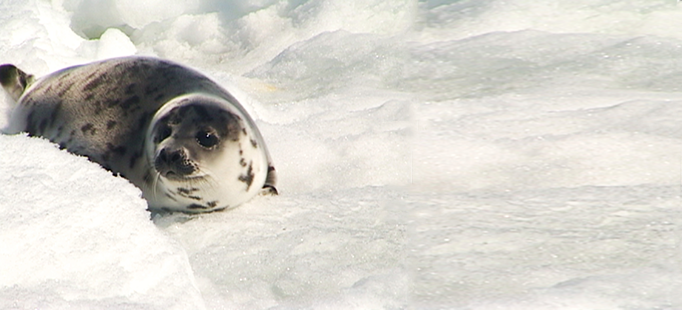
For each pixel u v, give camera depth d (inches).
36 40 841.5
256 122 746.8
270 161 652.7
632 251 436.1
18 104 708.0
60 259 407.8
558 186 548.7
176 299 403.2
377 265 472.1
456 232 473.7
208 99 634.2
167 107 625.3
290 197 610.5
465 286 407.5
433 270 429.7
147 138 618.2
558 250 441.4
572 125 637.9
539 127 641.6
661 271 407.5
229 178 592.1
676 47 812.0
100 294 396.5
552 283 402.3
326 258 488.4
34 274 400.8
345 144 697.6
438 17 964.0
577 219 483.5
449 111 698.8
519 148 607.8
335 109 790.5
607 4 938.1
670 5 928.9
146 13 1085.8
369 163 664.4
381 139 699.4
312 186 647.8
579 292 385.4
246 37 1049.5
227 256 499.5
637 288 387.9
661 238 450.9
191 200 589.6
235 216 581.0
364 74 894.4
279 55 978.1
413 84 799.7
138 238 431.8
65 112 673.0
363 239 507.8
